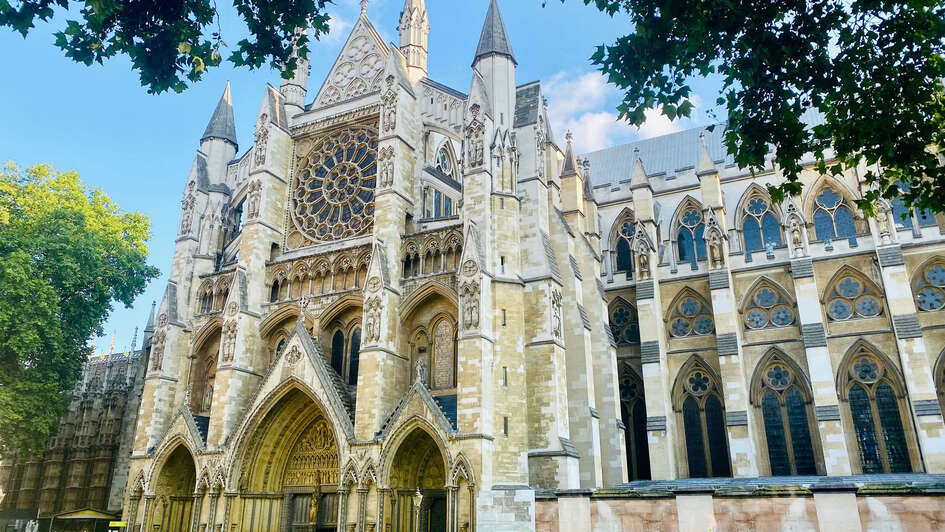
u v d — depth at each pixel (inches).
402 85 2031.3
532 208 1830.7
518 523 1378.0
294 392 1800.0
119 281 2352.4
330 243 2066.9
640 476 2236.7
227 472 1772.9
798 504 1090.1
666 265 2421.3
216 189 2345.0
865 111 793.6
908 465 1897.1
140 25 776.9
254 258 2047.2
